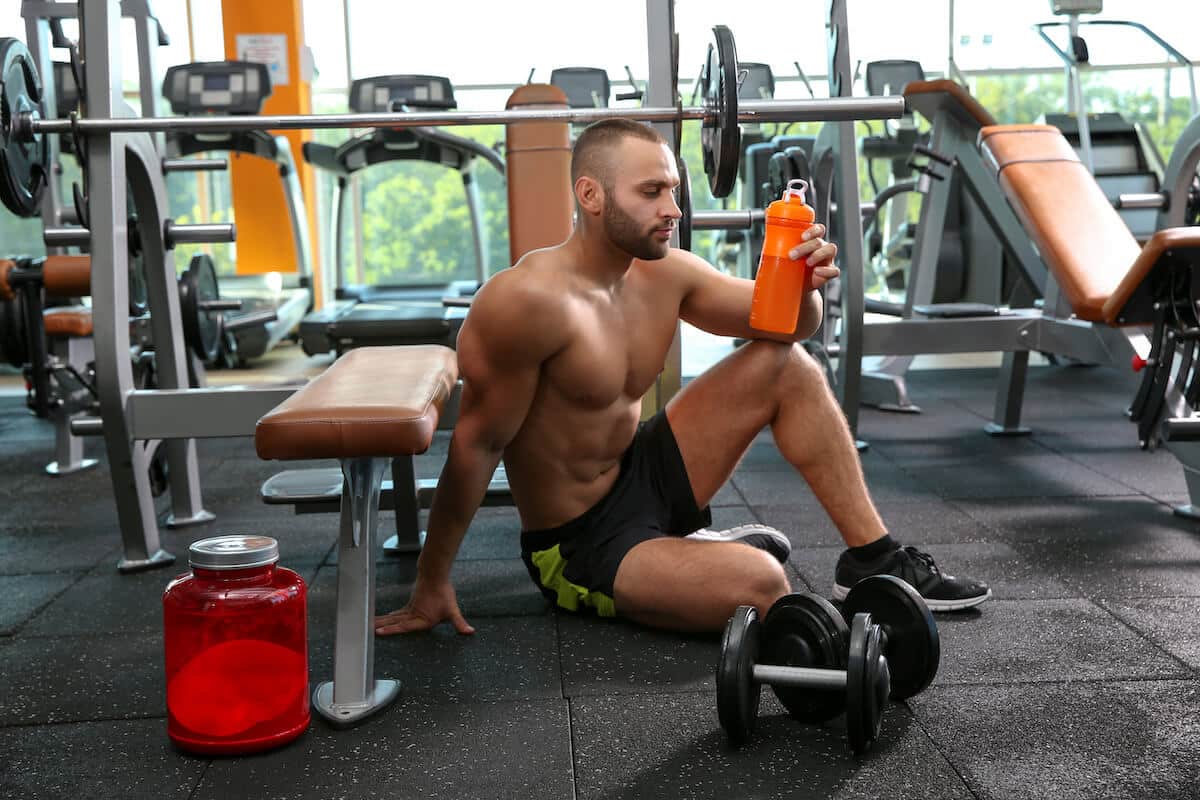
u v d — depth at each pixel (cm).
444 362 177
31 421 444
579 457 192
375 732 157
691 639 191
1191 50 657
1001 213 395
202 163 275
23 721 165
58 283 271
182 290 289
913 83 391
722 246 603
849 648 143
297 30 664
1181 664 177
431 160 556
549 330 174
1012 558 238
